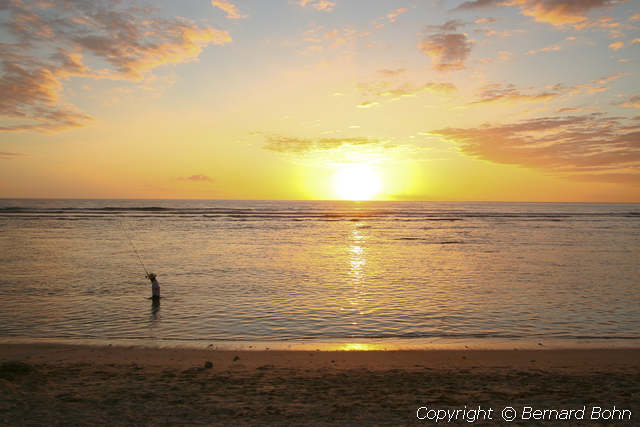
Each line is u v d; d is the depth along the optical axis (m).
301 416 6.21
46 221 61.53
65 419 5.93
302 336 11.68
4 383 7.35
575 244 38.38
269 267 24.14
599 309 14.91
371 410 6.49
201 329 12.23
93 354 9.88
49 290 17.42
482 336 11.80
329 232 50.69
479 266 25.20
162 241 37.53
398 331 12.23
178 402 6.77
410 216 97.81
